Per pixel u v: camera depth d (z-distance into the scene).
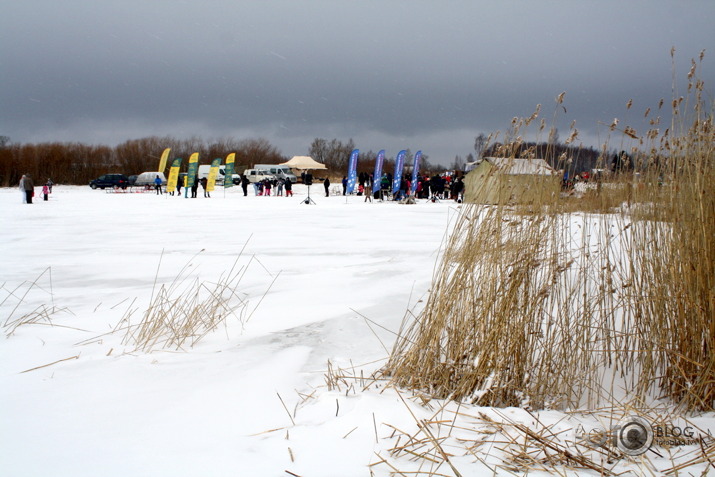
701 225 3.97
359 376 4.23
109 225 17.44
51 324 5.65
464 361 3.94
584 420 3.53
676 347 3.96
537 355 4.07
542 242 4.02
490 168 4.07
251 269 8.95
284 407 3.65
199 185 60.84
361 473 2.81
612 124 4.23
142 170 74.00
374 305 6.44
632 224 4.30
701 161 4.09
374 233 14.72
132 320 5.86
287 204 31.89
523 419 3.44
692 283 3.94
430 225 17.23
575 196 4.27
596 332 4.16
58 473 2.81
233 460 2.94
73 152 68.81
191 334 5.35
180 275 8.48
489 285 3.96
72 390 3.91
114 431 3.29
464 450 3.04
